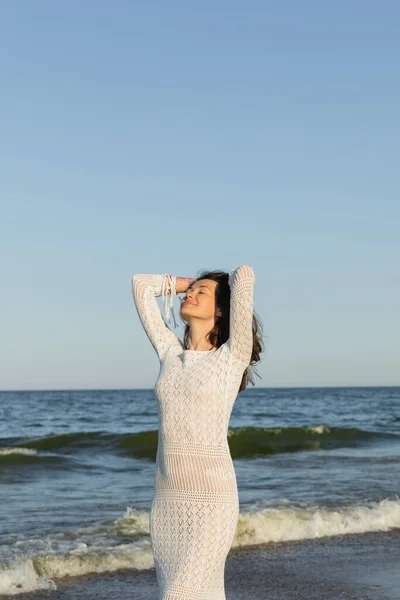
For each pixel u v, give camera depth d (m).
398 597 6.09
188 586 3.08
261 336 3.64
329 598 6.03
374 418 43.72
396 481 12.62
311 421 40.72
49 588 6.22
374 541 8.16
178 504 3.21
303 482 12.50
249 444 20.64
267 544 7.97
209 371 3.27
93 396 105.88
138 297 3.68
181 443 3.23
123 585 6.36
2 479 13.31
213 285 3.54
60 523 8.86
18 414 49.81
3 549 7.32
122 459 17.34
